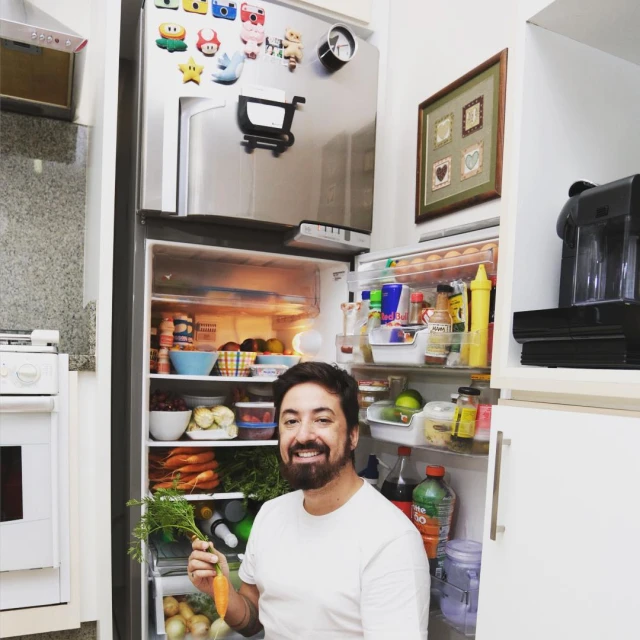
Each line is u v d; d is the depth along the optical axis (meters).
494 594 1.00
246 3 1.61
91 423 1.56
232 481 1.81
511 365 1.06
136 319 1.59
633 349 0.89
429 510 1.46
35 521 1.44
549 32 1.12
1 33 1.50
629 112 1.21
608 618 0.82
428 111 1.84
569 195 1.11
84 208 2.03
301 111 1.69
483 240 1.40
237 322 2.09
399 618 1.08
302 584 1.18
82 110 2.02
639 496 0.80
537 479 0.94
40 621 1.46
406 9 2.02
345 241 1.74
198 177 1.56
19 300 1.94
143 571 1.57
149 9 1.53
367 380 1.71
